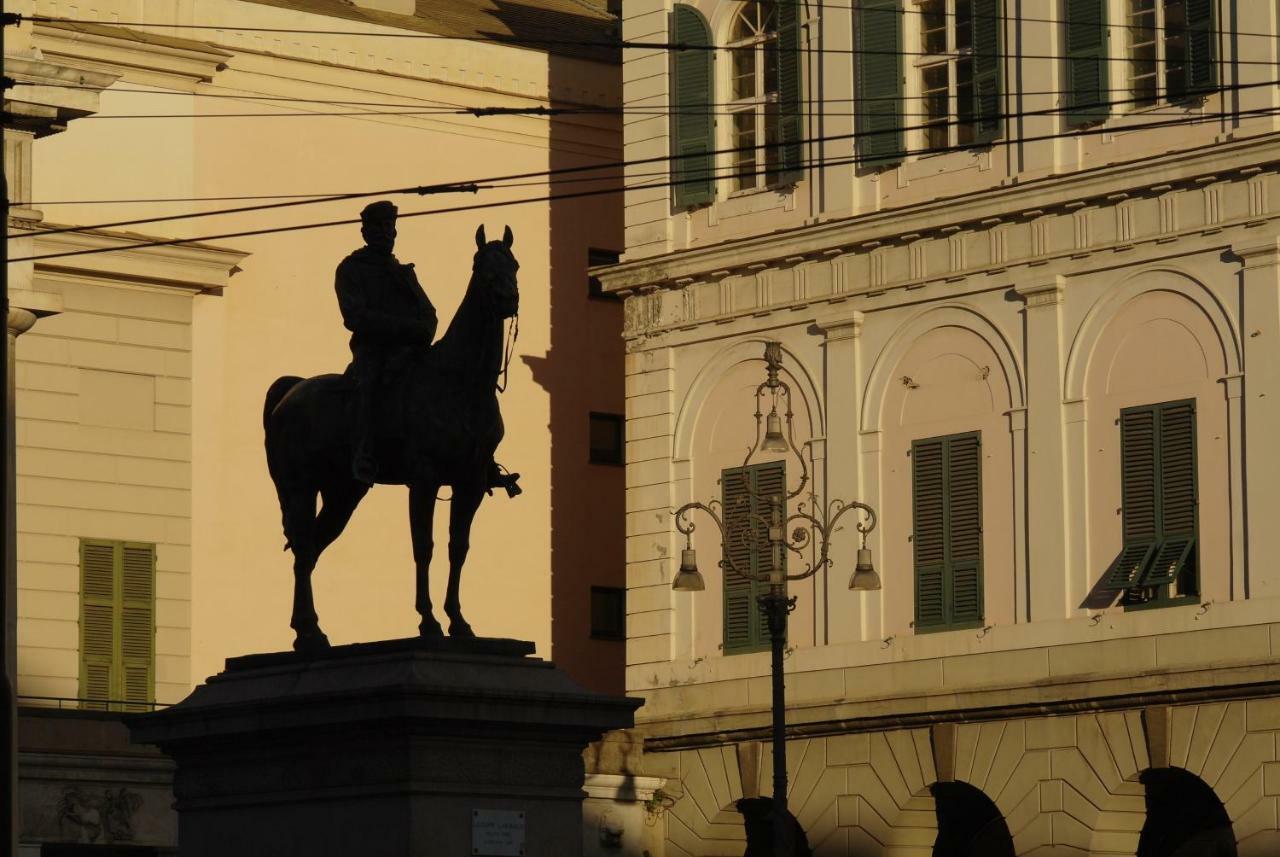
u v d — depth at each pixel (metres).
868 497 104.00
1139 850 98.44
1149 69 97.94
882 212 103.50
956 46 103.31
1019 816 98.31
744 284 108.50
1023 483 99.69
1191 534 95.00
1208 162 94.88
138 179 109.00
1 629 55.28
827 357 105.81
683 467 109.94
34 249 105.31
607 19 130.12
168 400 109.31
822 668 104.44
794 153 107.62
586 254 120.81
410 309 54.97
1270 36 94.00
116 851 104.88
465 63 117.94
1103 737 96.19
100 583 107.00
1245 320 94.19
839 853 103.50
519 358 118.12
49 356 106.38
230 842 54.84
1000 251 100.88
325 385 56.06
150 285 109.00
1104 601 96.81
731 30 110.56
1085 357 98.44
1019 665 98.62
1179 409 95.75
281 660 55.09
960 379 101.94
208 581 109.75
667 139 111.69
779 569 83.00
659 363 111.19
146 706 107.44
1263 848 91.69
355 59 114.88
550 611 117.88
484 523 116.25
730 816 107.12
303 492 56.25
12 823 53.94
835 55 106.38
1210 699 93.38
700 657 108.31
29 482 105.44
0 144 57.88
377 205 55.31
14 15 59.25
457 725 52.03
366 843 52.25
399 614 113.69
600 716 53.50
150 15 109.94
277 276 112.44
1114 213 97.88
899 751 101.94
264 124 112.56
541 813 53.16
